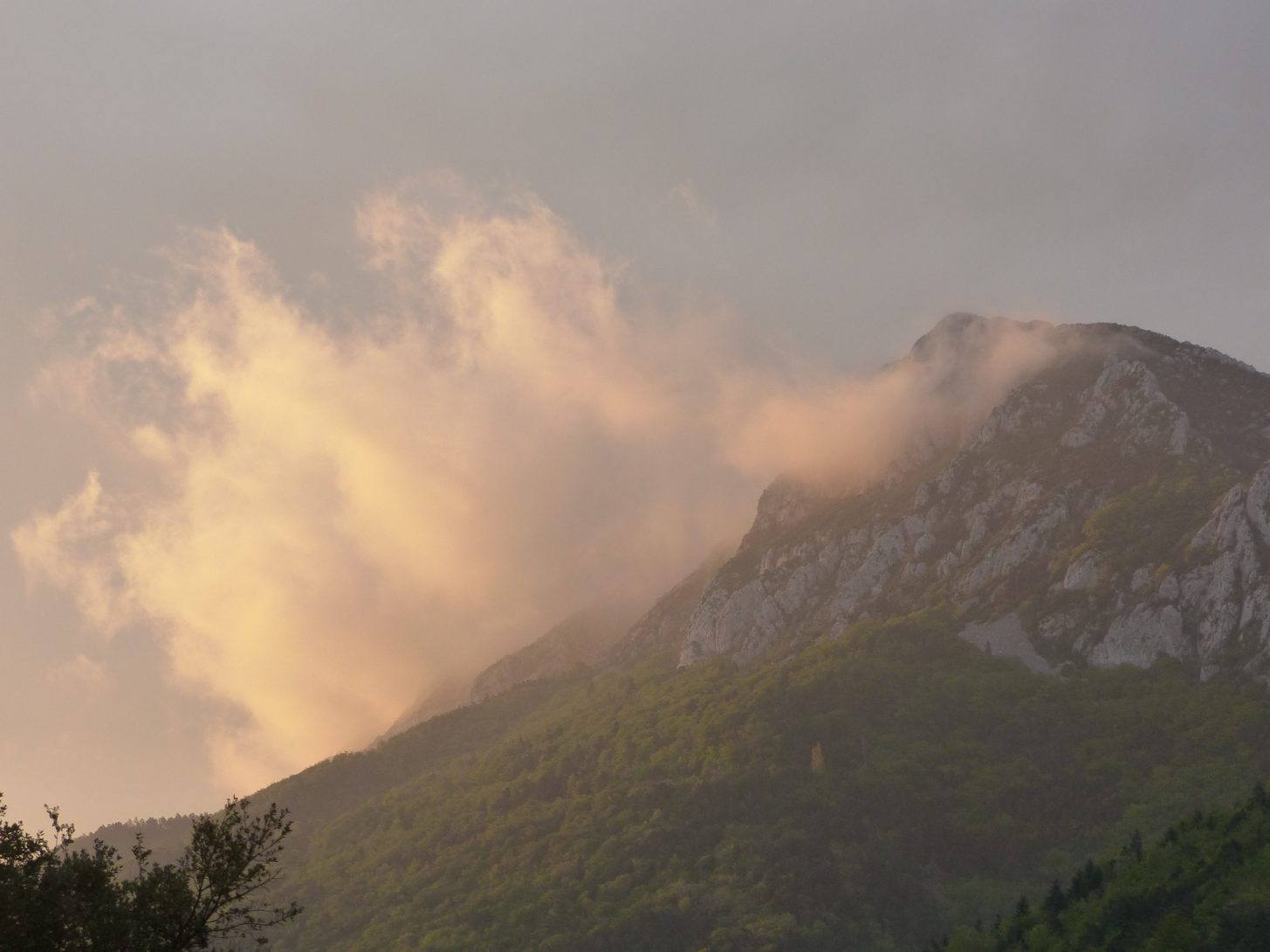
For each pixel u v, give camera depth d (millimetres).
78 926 72812
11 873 73000
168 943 74188
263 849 77500
